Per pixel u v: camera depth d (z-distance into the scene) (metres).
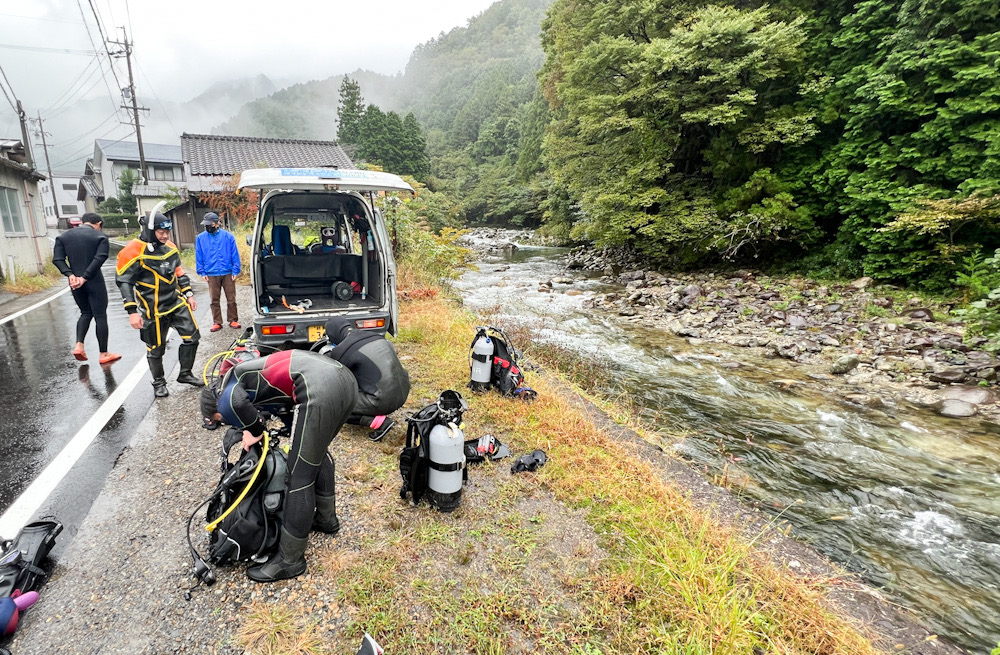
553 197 28.30
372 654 1.97
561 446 4.04
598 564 2.75
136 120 28.30
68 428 4.20
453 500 3.15
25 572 2.43
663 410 6.03
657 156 15.93
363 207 5.38
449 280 14.25
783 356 8.27
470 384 5.12
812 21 13.88
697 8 15.23
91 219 5.67
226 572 2.60
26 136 18.62
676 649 2.17
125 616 2.31
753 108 14.64
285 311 5.04
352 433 4.16
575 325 10.35
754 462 4.77
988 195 9.56
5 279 11.01
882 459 4.93
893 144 11.77
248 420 2.40
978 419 5.90
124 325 7.98
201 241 7.11
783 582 2.58
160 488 3.33
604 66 15.88
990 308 7.61
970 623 2.83
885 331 8.99
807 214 13.46
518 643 2.25
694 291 12.93
